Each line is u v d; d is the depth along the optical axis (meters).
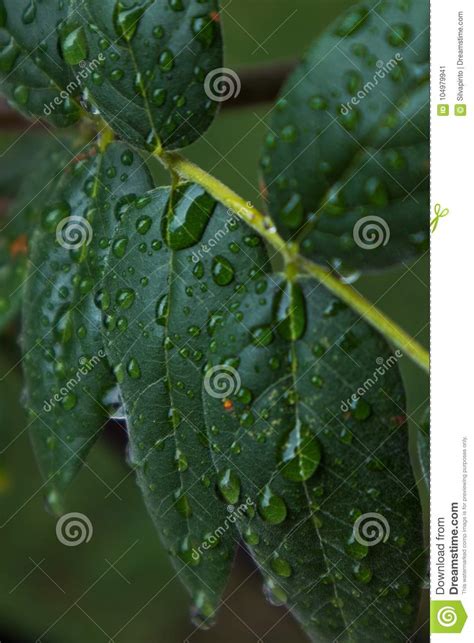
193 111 0.17
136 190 0.17
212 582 0.17
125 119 0.17
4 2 0.18
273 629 0.39
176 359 0.16
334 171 0.16
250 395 0.16
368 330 0.16
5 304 0.22
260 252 0.16
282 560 0.16
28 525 0.41
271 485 0.16
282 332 0.16
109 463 0.40
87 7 0.17
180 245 0.16
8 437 0.32
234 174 0.33
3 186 0.27
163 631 0.40
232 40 0.35
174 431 0.16
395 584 0.16
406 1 0.15
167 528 0.17
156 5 0.17
